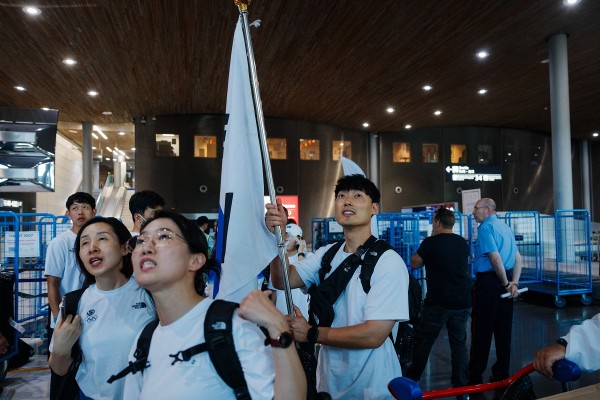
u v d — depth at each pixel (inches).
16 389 144.1
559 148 346.0
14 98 466.0
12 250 194.2
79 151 843.4
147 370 43.6
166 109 542.0
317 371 72.8
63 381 67.0
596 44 348.8
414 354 135.5
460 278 130.4
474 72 407.2
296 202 607.2
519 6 285.0
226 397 40.6
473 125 674.8
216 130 581.6
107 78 407.8
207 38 323.3
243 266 58.9
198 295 47.1
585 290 274.5
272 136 601.6
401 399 49.9
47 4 269.6
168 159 575.8
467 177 677.9
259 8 282.4
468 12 292.0
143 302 64.7
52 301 109.9
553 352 52.9
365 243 68.3
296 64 381.1
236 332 40.4
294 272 75.0
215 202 579.2
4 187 209.3
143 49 341.7
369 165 676.7
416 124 638.5
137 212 107.7
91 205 118.2
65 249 112.3
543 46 351.3
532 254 340.5
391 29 314.3
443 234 133.4
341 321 66.7
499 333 136.3
